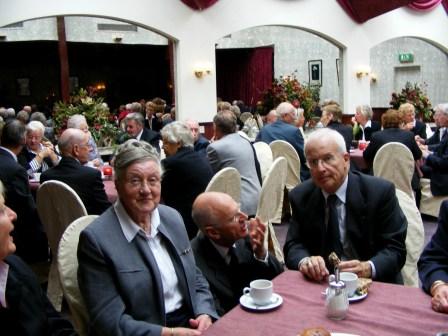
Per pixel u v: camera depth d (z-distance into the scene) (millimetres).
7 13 7441
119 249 1786
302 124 7242
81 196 3260
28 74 16016
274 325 1490
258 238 2129
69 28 12633
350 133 5750
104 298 1725
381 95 14148
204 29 8992
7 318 1531
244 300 1671
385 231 2107
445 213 1866
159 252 1906
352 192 2098
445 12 11766
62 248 1986
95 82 17250
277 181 4086
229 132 4199
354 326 1464
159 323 1806
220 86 17031
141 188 1807
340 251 2109
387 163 4867
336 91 14086
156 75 18281
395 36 11164
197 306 1961
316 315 1549
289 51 15078
